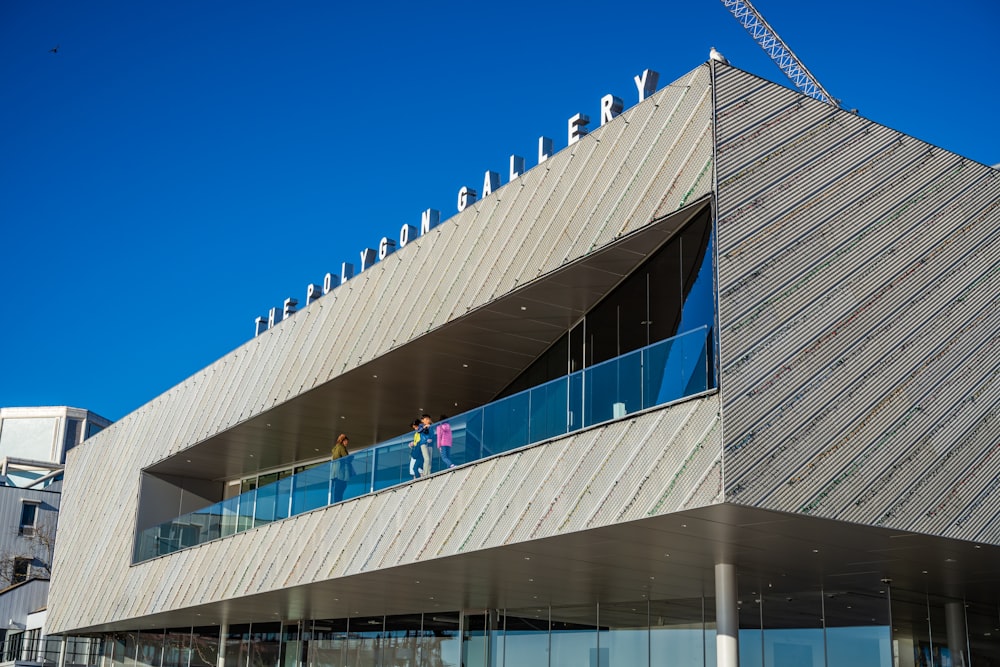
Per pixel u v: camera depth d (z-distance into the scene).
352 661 27.75
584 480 15.00
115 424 34.44
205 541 26.70
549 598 22.11
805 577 18.08
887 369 14.65
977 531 14.98
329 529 21.34
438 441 18.73
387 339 20.56
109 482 33.88
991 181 16.92
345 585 21.58
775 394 13.41
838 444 13.81
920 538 14.59
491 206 18.42
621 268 16.48
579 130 17.02
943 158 16.34
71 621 34.41
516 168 18.28
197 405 28.55
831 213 14.72
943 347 15.41
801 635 19.16
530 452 16.28
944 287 15.73
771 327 13.64
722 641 16.38
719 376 13.02
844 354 14.24
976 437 15.40
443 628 25.28
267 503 24.22
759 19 23.36
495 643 23.98
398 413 24.92
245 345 26.58
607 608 21.86
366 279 21.88
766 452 13.12
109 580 32.00
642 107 15.44
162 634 34.78
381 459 20.31
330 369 22.39
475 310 18.25
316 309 23.59
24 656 40.00
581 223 16.23
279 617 29.23
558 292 17.44
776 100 14.67
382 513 19.73
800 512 13.18
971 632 19.98
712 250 13.82
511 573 18.86
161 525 29.53
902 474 14.35
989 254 16.53
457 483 17.83
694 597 20.42
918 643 18.92
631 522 14.02
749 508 12.87
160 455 30.25
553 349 19.91
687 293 14.84
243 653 31.62
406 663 25.97
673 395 13.88
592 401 15.34
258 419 25.72
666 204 14.60
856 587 18.92
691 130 14.41
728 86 14.27
